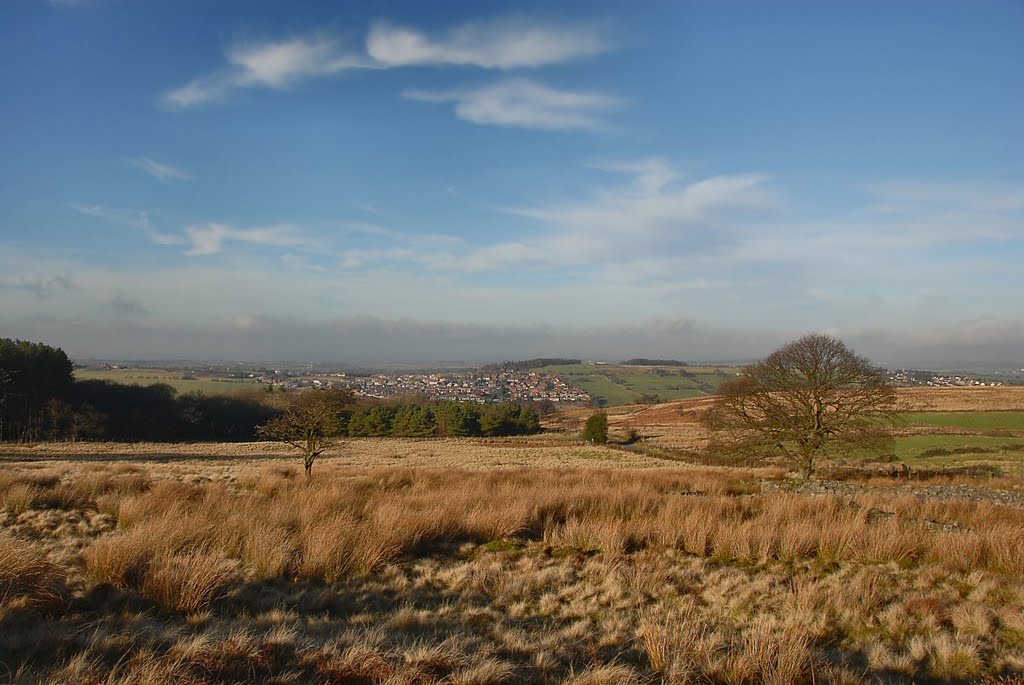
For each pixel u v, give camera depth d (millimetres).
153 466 25953
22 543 6605
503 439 67938
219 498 11781
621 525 10023
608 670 4848
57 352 59250
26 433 53031
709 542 9664
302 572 7406
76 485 13289
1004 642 6098
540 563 8469
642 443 56500
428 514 9969
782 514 11383
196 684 4223
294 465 28188
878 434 23344
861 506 12508
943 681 5348
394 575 7711
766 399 25031
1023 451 35156
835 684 5023
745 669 5082
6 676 4102
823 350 24422
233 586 6805
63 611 5660
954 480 22016
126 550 6789
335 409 20328
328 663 4711
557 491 13125
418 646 5250
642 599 7176
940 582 8055
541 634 5852
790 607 6984
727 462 31938
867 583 7578
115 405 63469
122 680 4031
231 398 75750
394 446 56656
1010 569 8375
